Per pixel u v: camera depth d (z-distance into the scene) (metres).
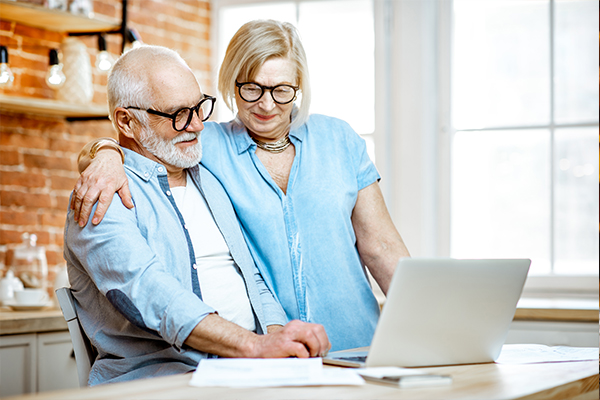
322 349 1.35
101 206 1.50
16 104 2.76
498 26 3.43
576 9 3.31
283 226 1.86
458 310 1.28
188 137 1.70
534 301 2.94
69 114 3.05
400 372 1.17
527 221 3.38
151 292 1.42
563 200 3.32
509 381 1.14
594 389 1.23
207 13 3.85
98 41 3.01
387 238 1.96
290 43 1.86
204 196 1.76
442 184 3.50
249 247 1.87
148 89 1.66
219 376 1.11
